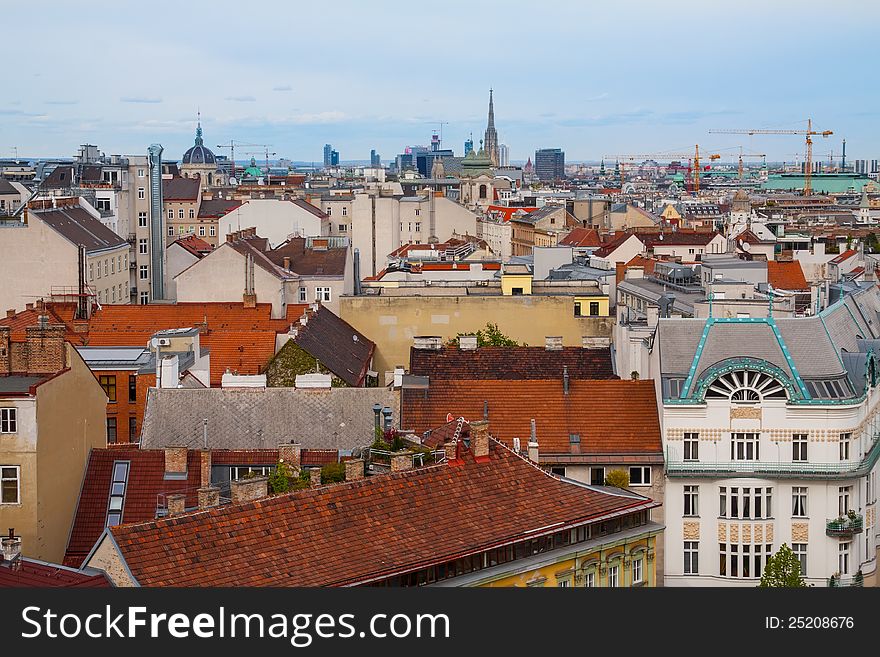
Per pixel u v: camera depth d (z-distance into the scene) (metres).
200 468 109.12
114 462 108.19
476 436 94.81
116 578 75.25
